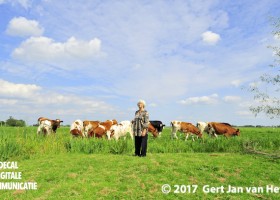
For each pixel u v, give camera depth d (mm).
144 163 10273
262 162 11281
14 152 12297
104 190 7965
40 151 13031
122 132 18438
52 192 7895
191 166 10086
